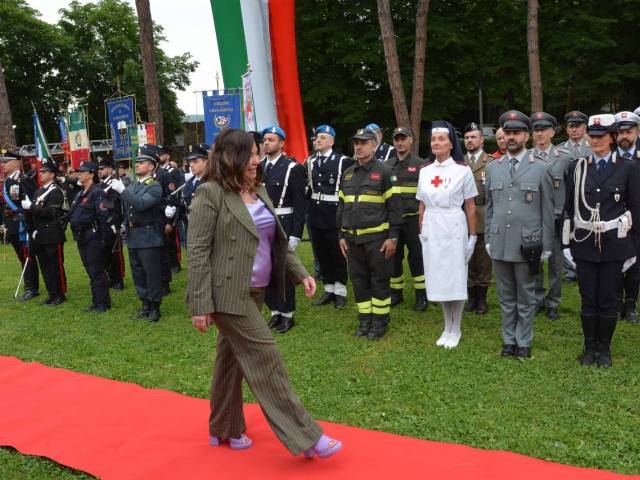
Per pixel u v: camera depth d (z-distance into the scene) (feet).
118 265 27.94
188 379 16.07
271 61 33.09
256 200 11.21
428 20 59.16
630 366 15.65
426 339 18.63
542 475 10.53
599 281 15.67
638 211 15.12
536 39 44.27
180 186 27.91
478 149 21.83
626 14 57.16
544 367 15.76
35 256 27.20
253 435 12.44
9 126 55.11
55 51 121.60
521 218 16.10
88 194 23.70
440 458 11.23
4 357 18.40
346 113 62.13
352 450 11.64
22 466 11.62
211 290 10.54
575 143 22.49
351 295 24.58
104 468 11.30
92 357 18.24
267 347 10.77
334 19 62.28
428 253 17.61
